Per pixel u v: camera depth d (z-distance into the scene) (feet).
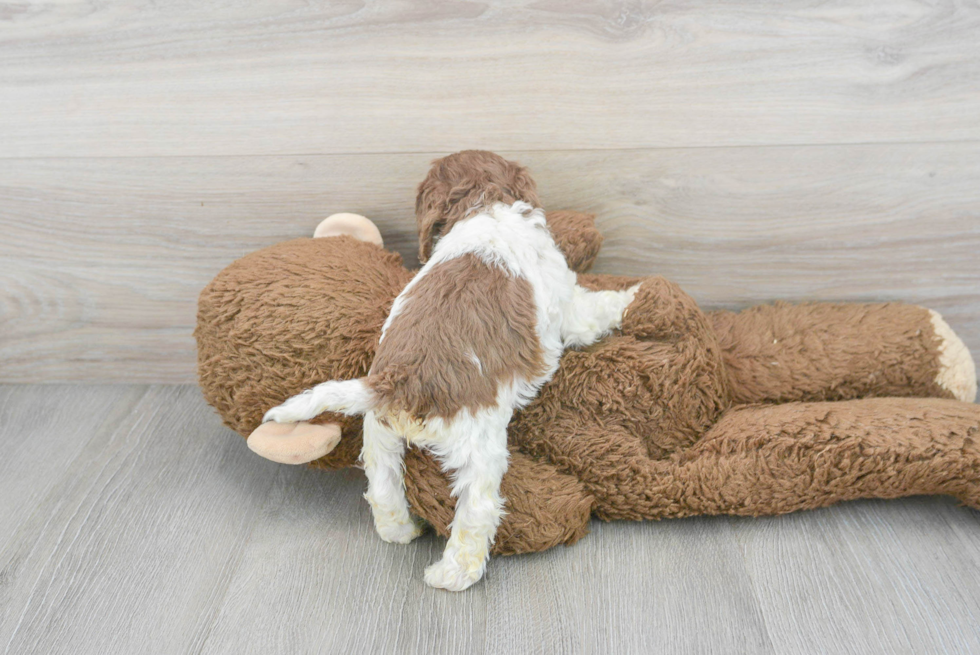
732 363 4.74
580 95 4.59
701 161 4.78
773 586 3.85
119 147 4.76
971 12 4.33
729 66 4.49
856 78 4.51
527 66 4.50
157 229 5.04
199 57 4.51
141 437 5.07
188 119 4.69
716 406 4.45
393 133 4.73
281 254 4.47
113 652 3.61
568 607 3.77
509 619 3.71
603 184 4.87
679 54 4.46
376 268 4.49
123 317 5.37
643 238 5.07
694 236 5.04
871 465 3.98
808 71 4.50
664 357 4.28
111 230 5.03
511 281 3.89
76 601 3.88
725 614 3.71
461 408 3.60
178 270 5.19
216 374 4.28
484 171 4.31
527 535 3.95
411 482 3.89
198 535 4.28
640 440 4.30
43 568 4.07
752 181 4.83
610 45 4.43
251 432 4.34
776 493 4.08
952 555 4.01
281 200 4.95
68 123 4.69
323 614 3.77
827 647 3.54
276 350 4.16
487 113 4.66
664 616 3.71
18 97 4.61
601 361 4.28
